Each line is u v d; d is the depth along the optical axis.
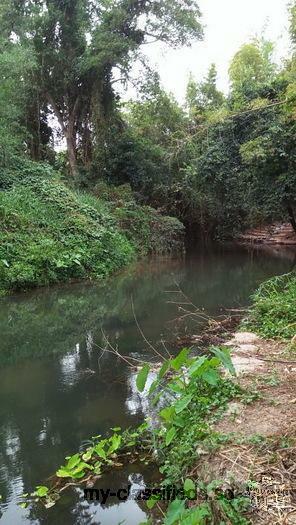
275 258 17.53
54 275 11.51
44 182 14.80
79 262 12.28
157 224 19.09
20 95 17.39
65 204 14.20
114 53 17.58
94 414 4.48
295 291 7.44
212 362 3.53
